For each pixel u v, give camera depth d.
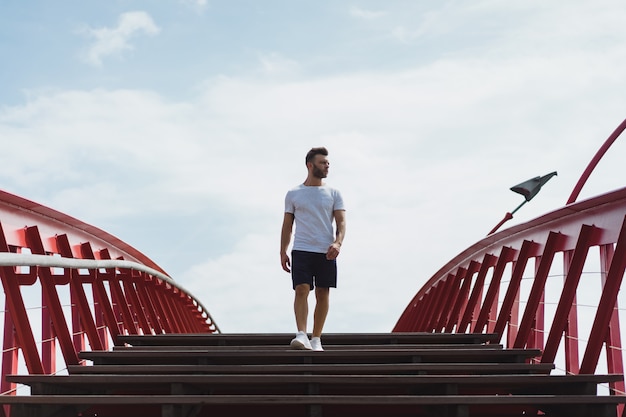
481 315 11.70
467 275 13.97
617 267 7.04
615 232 7.20
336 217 8.63
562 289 8.09
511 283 10.29
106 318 10.78
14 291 7.33
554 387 6.81
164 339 9.96
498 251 11.88
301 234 8.57
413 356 7.85
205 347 8.80
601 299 7.11
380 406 6.89
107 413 6.89
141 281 13.64
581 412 6.05
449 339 9.85
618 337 7.09
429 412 6.60
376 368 6.93
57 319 8.45
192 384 6.45
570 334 8.18
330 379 6.32
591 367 7.11
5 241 7.29
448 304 14.91
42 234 8.62
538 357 9.17
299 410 6.70
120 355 7.99
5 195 7.34
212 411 6.77
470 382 6.36
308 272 8.48
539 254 9.54
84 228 10.22
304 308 8.46
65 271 8.85
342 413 6.99
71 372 7.10
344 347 8.64
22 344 7.41
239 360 7.99
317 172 8.66
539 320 9.28
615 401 5.92
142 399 5.77
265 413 6.75
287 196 8.69
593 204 7.67
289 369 6.89
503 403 5.84
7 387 7.43
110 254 11.95
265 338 9.91
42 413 5.91
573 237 8.32
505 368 7.10
